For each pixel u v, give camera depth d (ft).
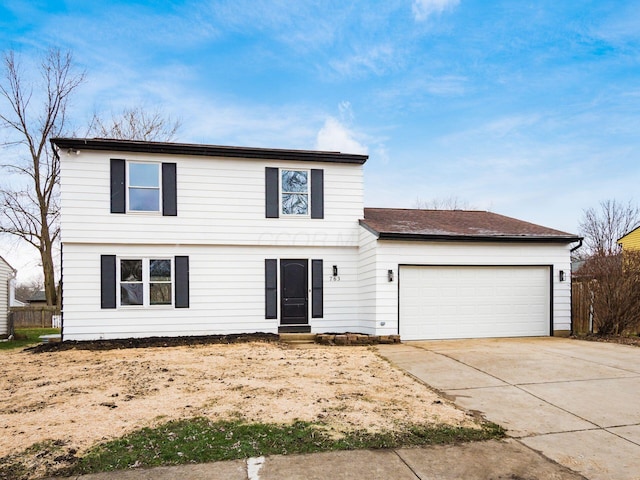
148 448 13.75
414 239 38.47
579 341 37.11
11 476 11.96
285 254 41.50
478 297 40.04
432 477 12.27
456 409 18.40
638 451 14.34
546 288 41.39
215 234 39.83
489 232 41.04
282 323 41.04
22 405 18.54
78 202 37.24
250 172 40.86
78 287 37.17
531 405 19.11
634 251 40.16
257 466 12.71
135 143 37.78
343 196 42.80
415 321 38.65
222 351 32.14
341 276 42.50
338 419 16.63
